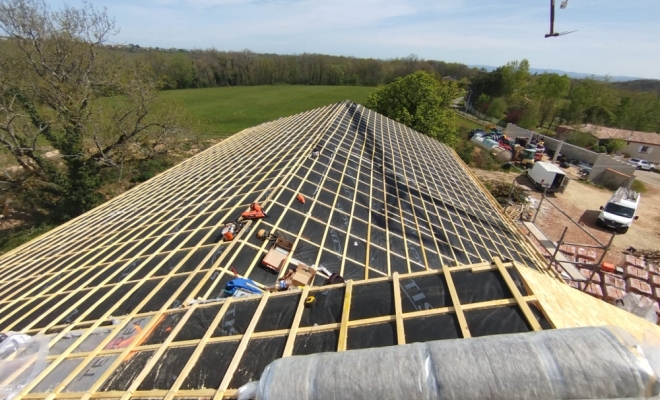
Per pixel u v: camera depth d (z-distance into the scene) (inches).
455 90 1765.5
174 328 236.5
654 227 1120.2
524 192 1316.4
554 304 187.0
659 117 2778.1
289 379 133.3
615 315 222.2
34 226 997.8
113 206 660.1
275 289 288.8
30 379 213.9
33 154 972.6
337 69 4640.8
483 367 118.3
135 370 207.5
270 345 201.9
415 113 1582.2
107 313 283.4
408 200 571.8
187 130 1357.0
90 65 1077.1
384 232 442.0
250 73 4505.4
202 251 342.0
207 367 196.1
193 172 743.7
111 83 1130.0
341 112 965.2
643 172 1823.3
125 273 350.0
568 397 109.8
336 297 229.1
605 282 696.4
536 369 114.3
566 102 2896.2
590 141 2158.0
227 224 367.9
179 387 185.8
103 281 343.6
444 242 480.1
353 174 585.6
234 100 3348.9
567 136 2265.0
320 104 3193.9
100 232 517.0
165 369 201.9
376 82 4724.4
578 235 1050.7
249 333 213.0
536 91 3107.8
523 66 3152.1
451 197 693.3
